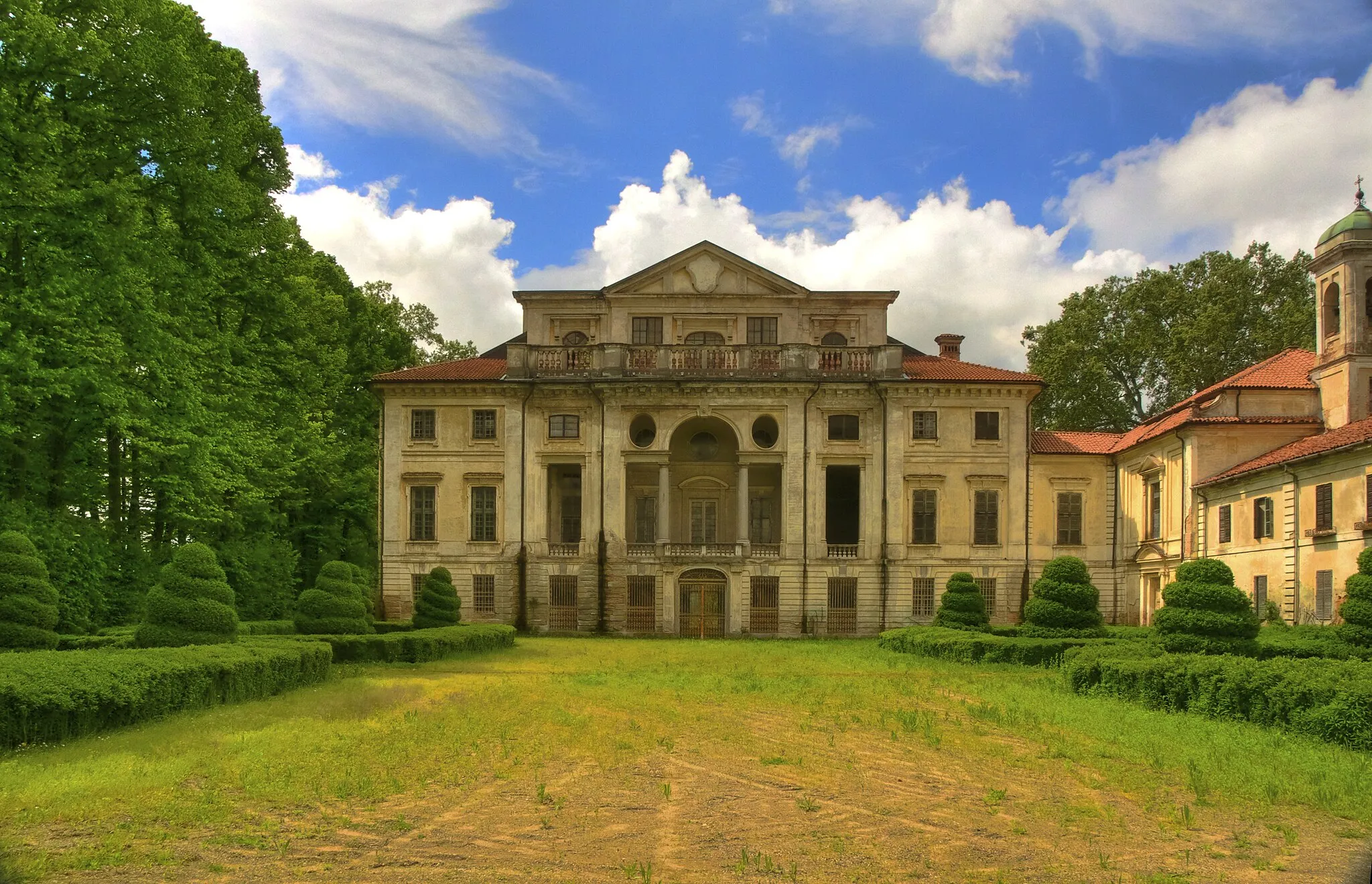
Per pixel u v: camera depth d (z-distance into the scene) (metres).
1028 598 52.19
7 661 15.53
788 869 9.62
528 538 53.28
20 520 28.95
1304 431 44.16
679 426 53.69
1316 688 16.12
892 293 54.94
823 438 53.03
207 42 37.91
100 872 9.35
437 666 29.52
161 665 17.39
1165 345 67.44
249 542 43.28
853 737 16.64
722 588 52.62
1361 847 10.39
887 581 52.16
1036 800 12.28
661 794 12.55
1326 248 42.72
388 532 53.50
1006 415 53.16
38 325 29.44
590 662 31.81
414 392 54.06
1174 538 47.28
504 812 11.64
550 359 53.66
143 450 33.91
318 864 9.69
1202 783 12.88
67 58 29.86
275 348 41.69
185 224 35.88
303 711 18.53
